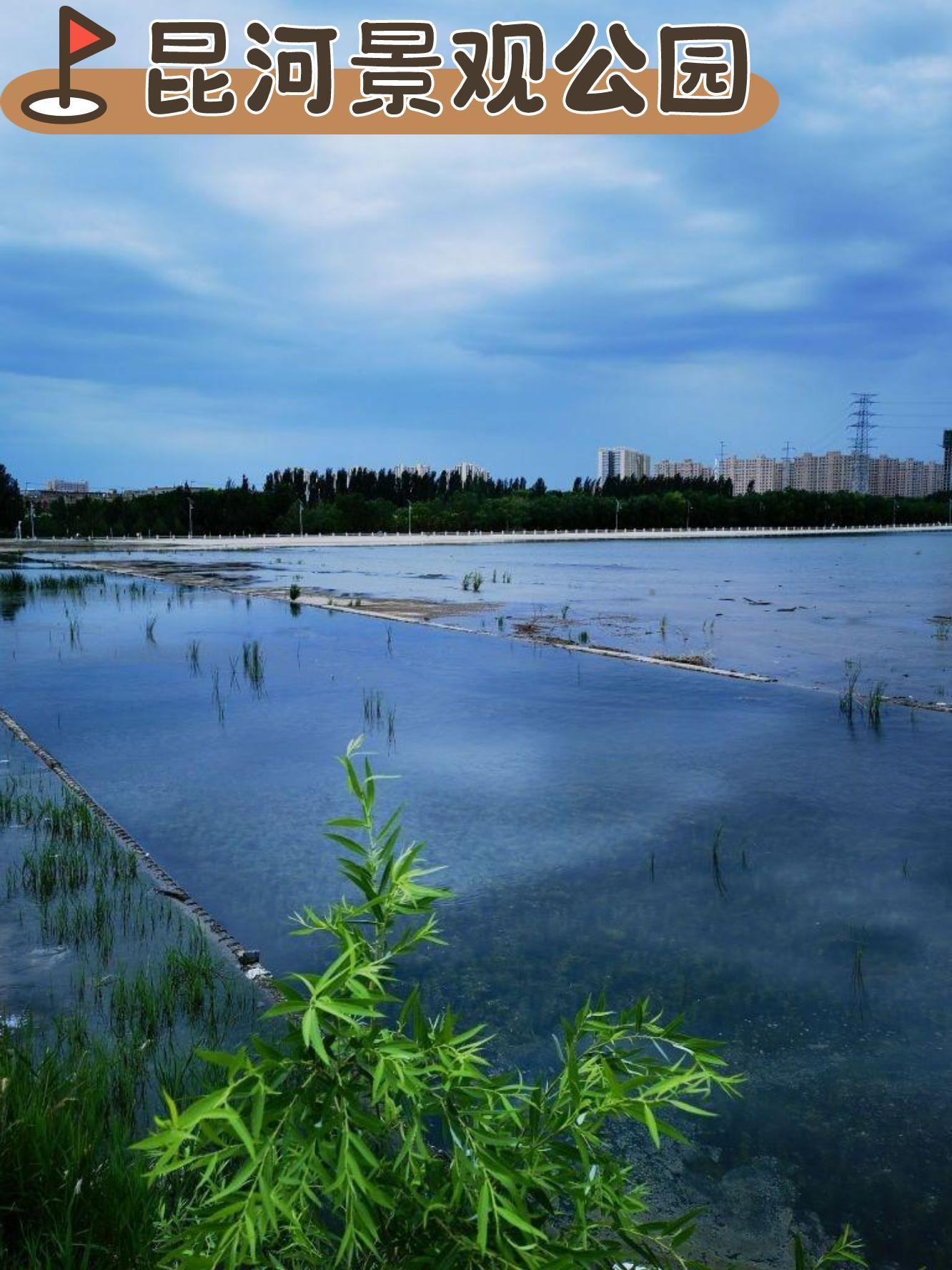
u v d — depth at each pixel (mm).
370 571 47875
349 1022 1467
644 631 21641
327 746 10586
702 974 5230
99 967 5094
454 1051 1484
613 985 5098
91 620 23875
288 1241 1604
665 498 147875
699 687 14188
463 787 8922
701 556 68500
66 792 8555
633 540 112375
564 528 138750
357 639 20141
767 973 5246
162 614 25562
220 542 92250
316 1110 1436
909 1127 3885
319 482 152750
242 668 16156
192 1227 1421
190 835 7609
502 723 11734
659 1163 3670
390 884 1679
